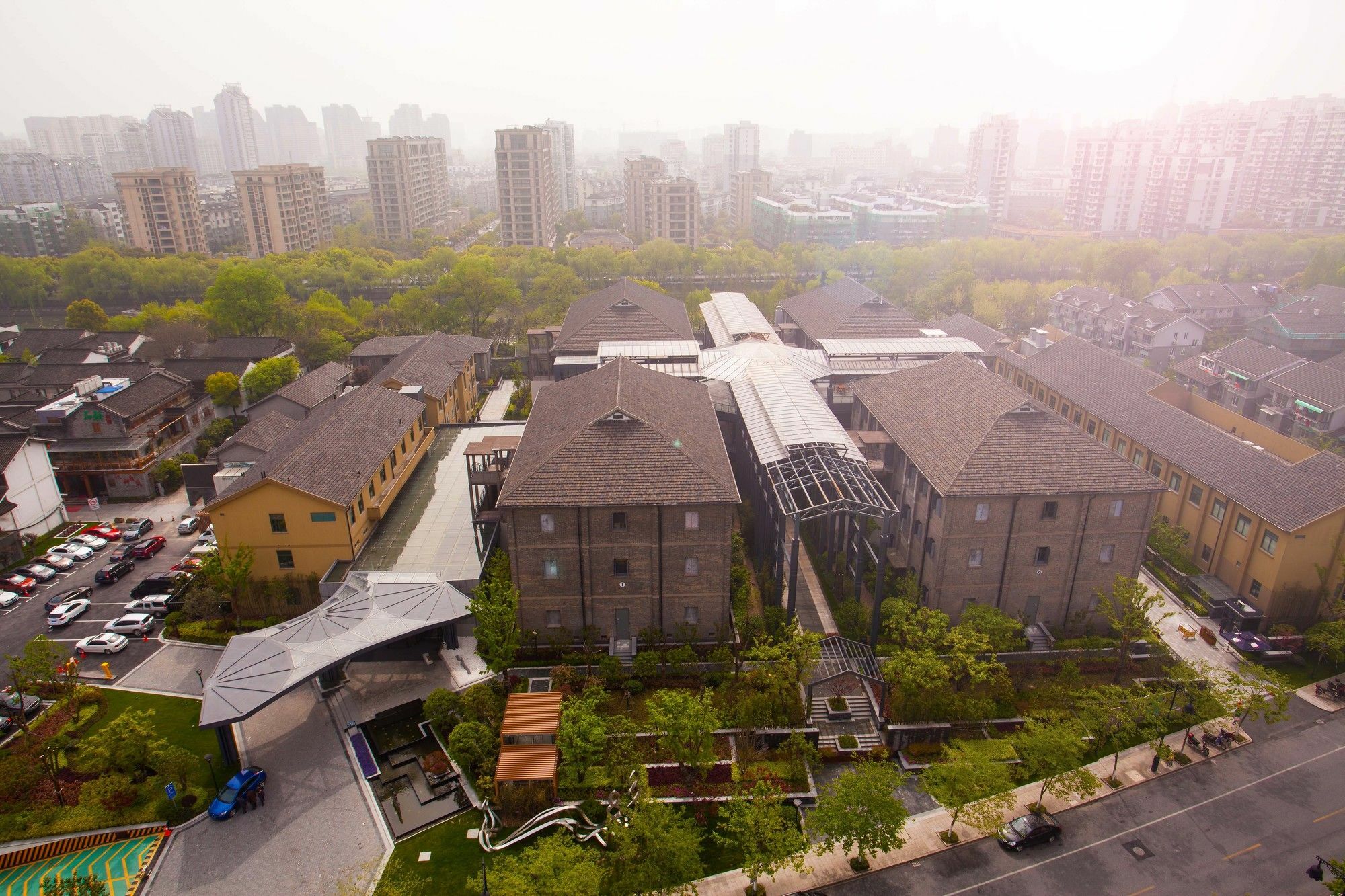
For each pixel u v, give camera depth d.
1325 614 60.97
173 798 44.72
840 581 65.38
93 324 133.88
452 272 155.38
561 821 43.91
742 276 184.88
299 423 84.56
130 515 82.25
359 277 171.25
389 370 93.31
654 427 58.41
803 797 46.12
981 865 42.62
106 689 55.28
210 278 169.88
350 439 68.62
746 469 79.75
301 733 51.09
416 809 45.34
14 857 41.84
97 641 58.81
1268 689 49.59
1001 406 61.81
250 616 62.66
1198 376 113.19
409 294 138.88
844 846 41.47
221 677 48.66
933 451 62.44
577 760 44.81
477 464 74.88
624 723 48.03
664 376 75.06
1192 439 72.50
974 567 58.94
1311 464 62.69
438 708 50.28
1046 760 44.59
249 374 102.94
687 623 57.97
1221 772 48.78
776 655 49.34
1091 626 60.56
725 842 40.75
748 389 80.69
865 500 57.34
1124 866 42.47
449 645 58.22
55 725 51.12
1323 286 134.38
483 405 114.56
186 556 73.62
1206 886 41.22
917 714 50.62
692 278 188.62
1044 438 59.31
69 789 46.50
